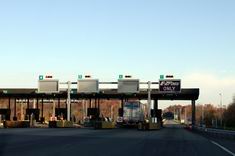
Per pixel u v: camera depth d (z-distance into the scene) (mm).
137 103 70562
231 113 134125
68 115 71250
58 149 23125
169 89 67500
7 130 50781
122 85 67875
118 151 22812
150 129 63000
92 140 32344
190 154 22016
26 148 23422
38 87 68562
